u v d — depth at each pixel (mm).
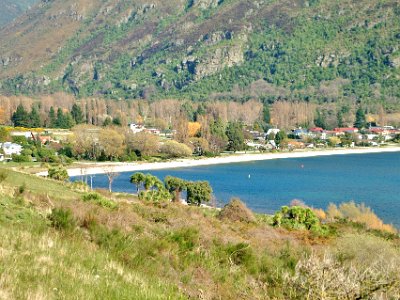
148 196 59531
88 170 129500
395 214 78438
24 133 167125
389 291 14945
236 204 41250
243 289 17047
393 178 130625
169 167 150250
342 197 97562
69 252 15141
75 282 12594
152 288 14055
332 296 14531
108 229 18703
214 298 15680
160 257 17703
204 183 74812
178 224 25000
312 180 124812
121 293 12781
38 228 17031
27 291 11117
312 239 32594
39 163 129000
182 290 15383
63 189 41219
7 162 126438
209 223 29125
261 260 20891
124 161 152375
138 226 20766
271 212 77375
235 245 21297
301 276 15227
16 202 20750
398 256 24891
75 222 18469
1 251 13328
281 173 140250
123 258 16594
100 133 151375
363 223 47688
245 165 161125
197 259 18719
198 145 180375
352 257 23766
